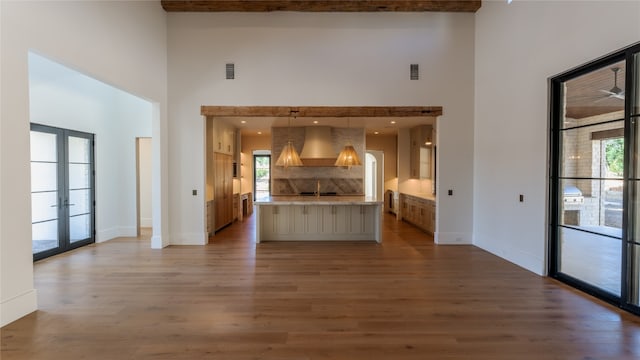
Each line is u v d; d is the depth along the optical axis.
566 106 3.90
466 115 5.85
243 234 6.91
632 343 2.52
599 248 3.42
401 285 3.81
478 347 2.46
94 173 6.05
